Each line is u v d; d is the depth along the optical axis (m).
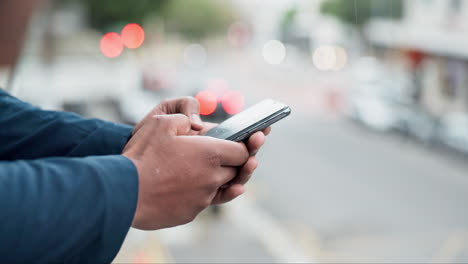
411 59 10.59
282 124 13.60
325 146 10.97
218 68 28.92
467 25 8.66
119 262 4.46
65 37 10.80
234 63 32.00
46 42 9.01
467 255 5.54
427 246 5.83
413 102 11.32
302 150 10.54
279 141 11.41
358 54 15.94
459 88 9.60
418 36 9.75
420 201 7.43
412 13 9.68
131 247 4.82
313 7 23.95
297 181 8.29
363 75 13.30
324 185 8.11
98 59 9.20
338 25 20.06
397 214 6.88
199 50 38.09
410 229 6.34
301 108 16.25
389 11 10.11
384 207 7.14
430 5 9.23
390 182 8.40
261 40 32.41
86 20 20.09
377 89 12.66
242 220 6.35
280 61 24.84
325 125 13.41
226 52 38.53
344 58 18.78
